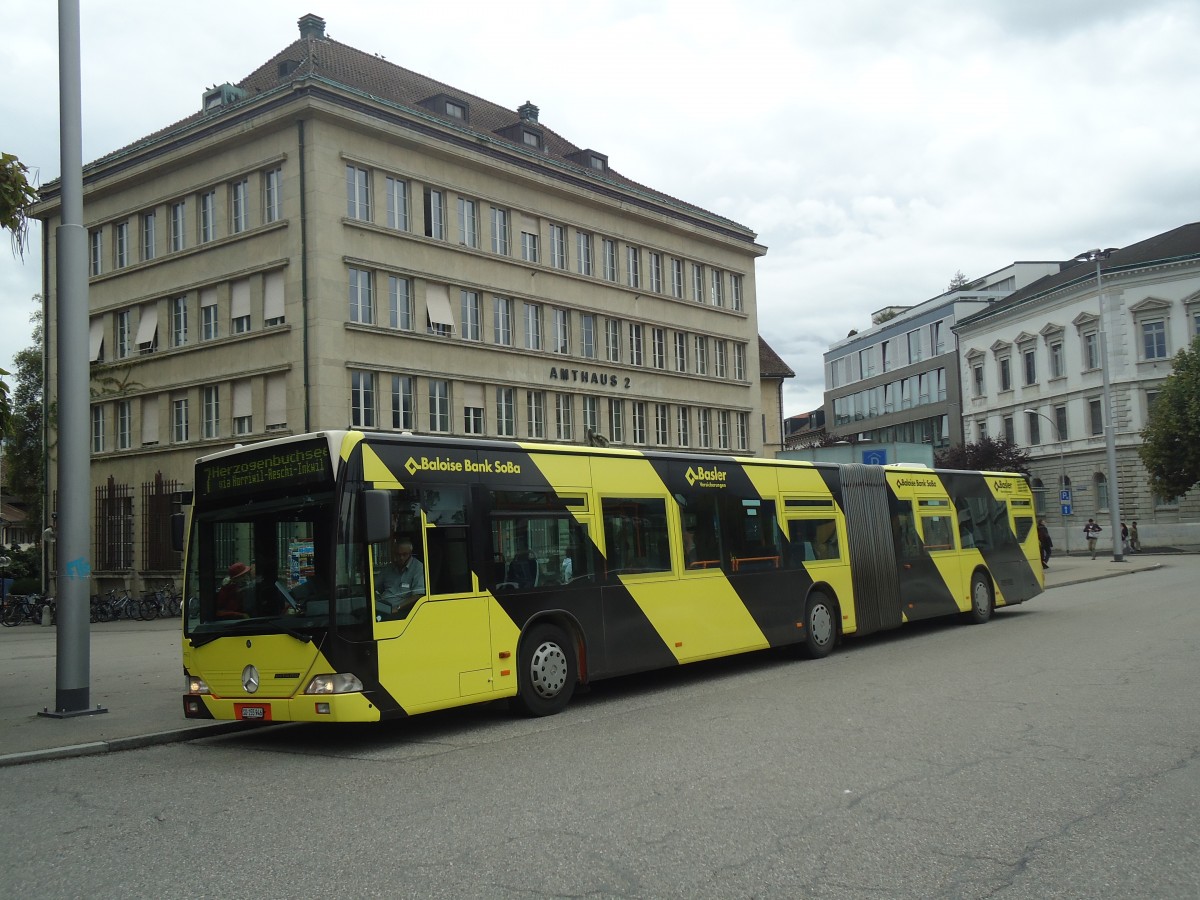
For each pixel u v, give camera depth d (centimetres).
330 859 582
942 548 1900
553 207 3831
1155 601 2350
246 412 3219
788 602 1495
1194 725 896
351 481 959
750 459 1486
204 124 3272
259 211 3197
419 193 3353
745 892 500
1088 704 1015
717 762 804
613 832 613
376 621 951
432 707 988
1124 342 6022
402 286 3297
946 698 1083
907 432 8394
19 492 5844
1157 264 5866
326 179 3078
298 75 3050
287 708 943
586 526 1195
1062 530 6438
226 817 704
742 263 4747
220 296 3306
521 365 3644
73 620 1184
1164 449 5269
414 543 1003
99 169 3616
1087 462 6266
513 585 1094
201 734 1084
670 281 4375
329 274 3056
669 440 4284
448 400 3403
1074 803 651
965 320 7494
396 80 3822
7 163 1232
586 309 3925
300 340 3053
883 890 498
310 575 954
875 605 1686
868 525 1706
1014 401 6962
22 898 538
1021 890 494
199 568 1032
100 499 3616
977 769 749
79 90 1256
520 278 3669
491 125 4050
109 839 657
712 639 1345
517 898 502
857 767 766
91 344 3694
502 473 1108
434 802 716
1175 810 630
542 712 1112
